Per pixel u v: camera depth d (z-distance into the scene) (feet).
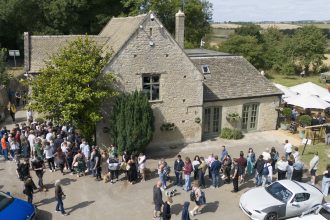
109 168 60.85
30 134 68.03
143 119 68.13
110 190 58.95
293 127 90.17
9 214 44.91
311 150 78.84
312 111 106.52
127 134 67.62
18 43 181.16
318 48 213.25
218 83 86.69
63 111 63.87
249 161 64.75
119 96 69.87
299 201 50.31
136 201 55.47
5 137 69.56
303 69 221.05
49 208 52.95
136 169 61.77
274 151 64.64
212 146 80.28
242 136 87.51
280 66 213.46
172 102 77.20
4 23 175.94
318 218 45.85
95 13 164.96
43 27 166.81
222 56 94.32
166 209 45.21
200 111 80.48
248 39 201.67
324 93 102.78
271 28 265.34
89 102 66.03
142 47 71.51
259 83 90.84
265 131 92.02
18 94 108.88
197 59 90.07
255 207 49.52
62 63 66.28
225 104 85.51
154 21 71.15
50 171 65.36
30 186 51.29
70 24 164.45
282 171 59.77
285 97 97.04
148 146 77.71
